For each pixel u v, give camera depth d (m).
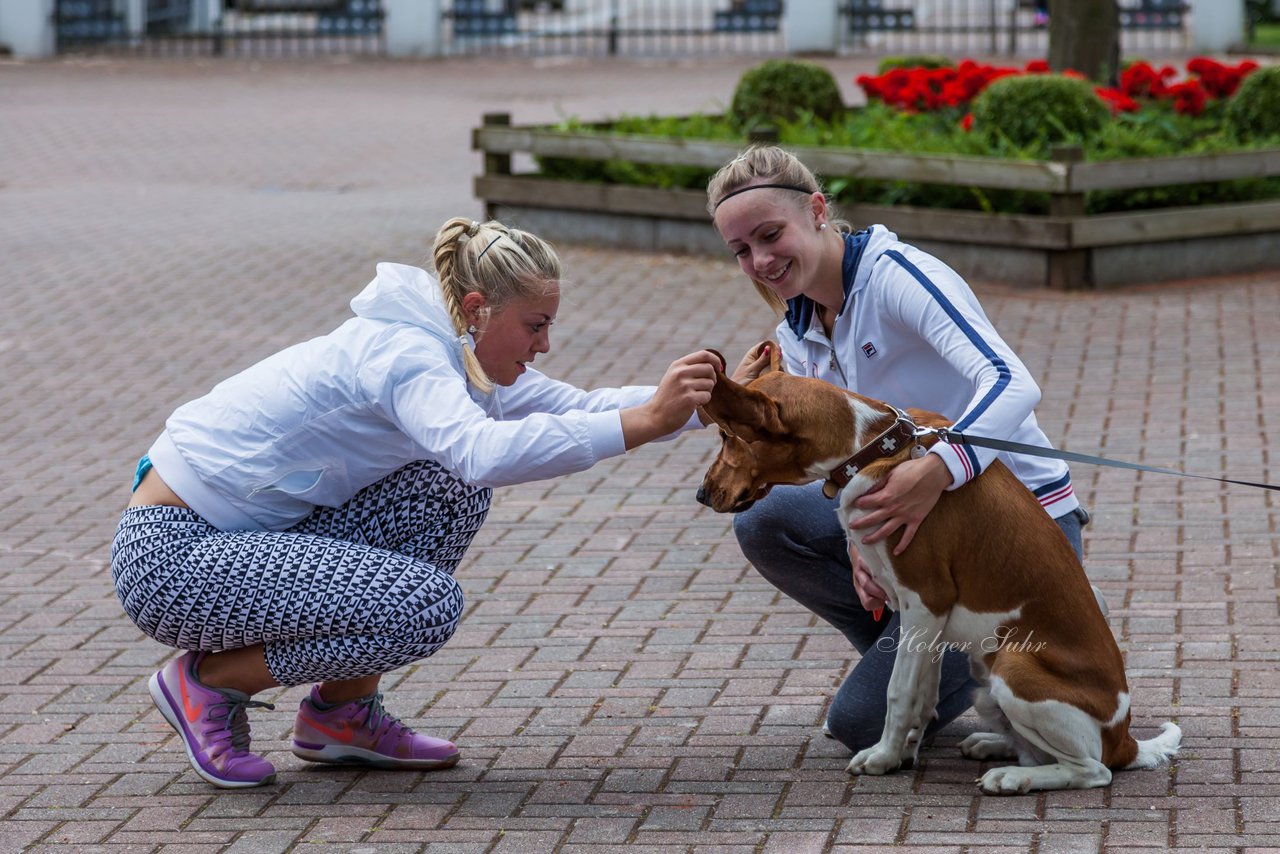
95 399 9.50
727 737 4.76
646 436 3.87
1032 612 4.02
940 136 13.16
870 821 4.07
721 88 25.91
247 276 12.78
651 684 5.25
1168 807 4.06
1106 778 4.18
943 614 4.07
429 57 32.75
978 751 4.45
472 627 5.89
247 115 23.50
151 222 15.29
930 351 4.30
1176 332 10.12
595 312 11.27
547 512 7.31
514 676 5.38
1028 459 4.37
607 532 7.00
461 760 4.68
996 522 4.00
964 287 4.23
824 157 12.18
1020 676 4.03
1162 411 8.46
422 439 4.02
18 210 15.98
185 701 4.46
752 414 3.88
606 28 36.88
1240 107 13.73
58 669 5.60
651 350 10.19
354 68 30.53
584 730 4.88
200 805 4.40
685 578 6.37
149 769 4.70
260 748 4.87
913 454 3.97
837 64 29.78
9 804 4.45
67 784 4.60
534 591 6.27
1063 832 3.94
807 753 4.60
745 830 4.07
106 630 6.00
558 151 13.73
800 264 4.21
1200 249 11.73
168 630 4.26
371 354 4.13
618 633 5.77
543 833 4.11
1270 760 4.36
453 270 4.18
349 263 13.16
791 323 4.54
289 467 4.23
